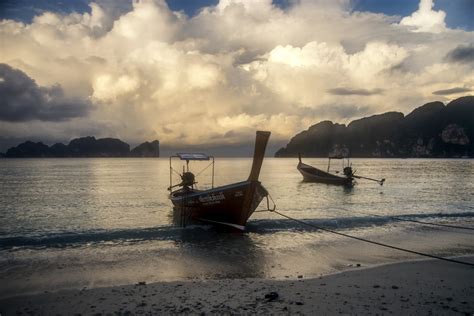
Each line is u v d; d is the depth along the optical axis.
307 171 54.69
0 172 85.00
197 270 11.65
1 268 11.85
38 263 12.42
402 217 22.05
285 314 7.72
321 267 11.97
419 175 71.94
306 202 30.88
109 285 10.23
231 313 7.80
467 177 65.12
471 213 23.48
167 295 9.09
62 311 8.26
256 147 17.03
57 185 49.31
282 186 47.72
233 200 17.72
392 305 8.27
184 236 16.91
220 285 9.90
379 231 18.00
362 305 8.26
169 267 11.98
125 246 14.96
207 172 87.69
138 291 9.45
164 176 71.81
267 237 16.67
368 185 49.25
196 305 8.34
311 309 8.00
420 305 8.28
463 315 7.72
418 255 13.49
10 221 21.83
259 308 8.09
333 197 34.91
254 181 17.16
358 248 14.55
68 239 16.23
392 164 147.00
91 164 157.00
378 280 10.28
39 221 21.78
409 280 10.28
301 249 14.38
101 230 18.36
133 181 57.50
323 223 19.92
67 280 10.66
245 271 11.54
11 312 8.27
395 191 40.72
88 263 12.41
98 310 8.22
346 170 47.06
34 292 9.59
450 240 16.06
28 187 45.94
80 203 30.59
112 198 34.25
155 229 18.30
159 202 31.30
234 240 16.05
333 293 9.10
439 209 26.30
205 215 19.31
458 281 10.21
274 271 11.54
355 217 21.38
